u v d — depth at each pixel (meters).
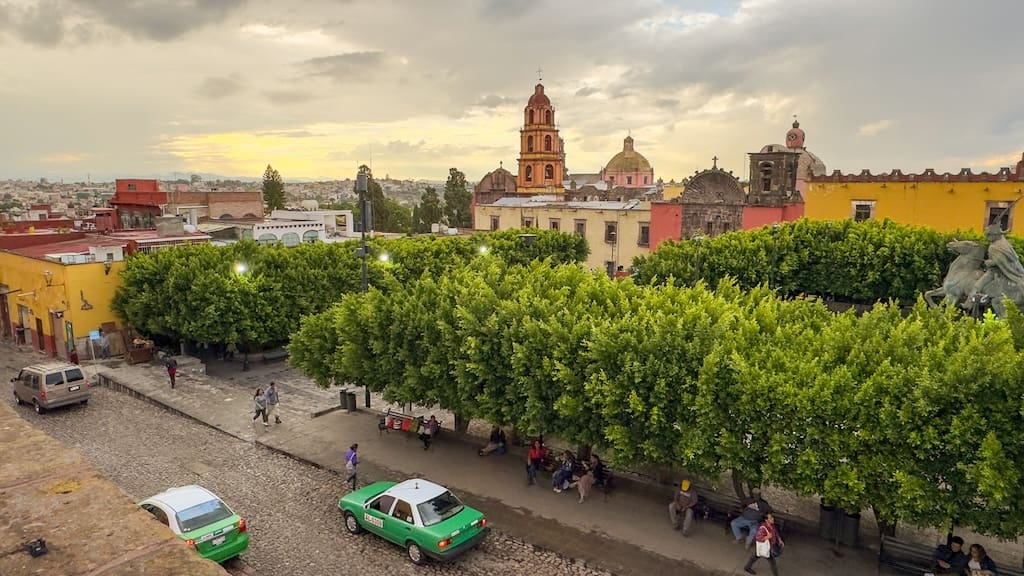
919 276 34.03
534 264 25.05
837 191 47.28
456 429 25.09
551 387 18.67
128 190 57.66
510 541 17.20
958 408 13.68
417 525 15.91
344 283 36.50
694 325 17.66
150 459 22.52
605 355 17.59
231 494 19.94
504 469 21.89
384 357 22.27
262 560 16.16
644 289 22.20
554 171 80.25
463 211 110.25
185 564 3.61
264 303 33.28
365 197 25.44
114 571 3.47
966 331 16.44
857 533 16.52
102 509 4.16
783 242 37.66
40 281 36.69
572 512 18.78
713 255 37.28
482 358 19.83
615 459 17.19
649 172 110.25
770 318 18.88
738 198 52.09
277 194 109.56
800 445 15.34
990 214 41.78
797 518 17.91
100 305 35.44
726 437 15.67
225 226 51.53
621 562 16.12
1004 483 12.50
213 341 33.66
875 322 17.73
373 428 25.81
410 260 38.47
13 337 41.66
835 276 36.47
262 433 25.16
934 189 43.53
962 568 14.48
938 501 13.86
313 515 18.72
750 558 15.88
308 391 31.44
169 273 33.22
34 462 4.82
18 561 3.49
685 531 17.36
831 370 15.82
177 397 29.12
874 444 14.41
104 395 30.02
